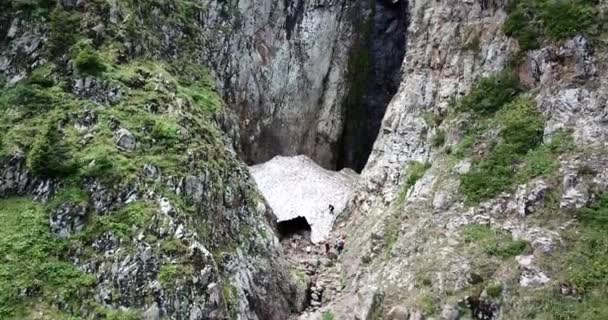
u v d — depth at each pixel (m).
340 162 36.75
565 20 20.36
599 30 19.62
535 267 16.08
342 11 37.44
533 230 17.08
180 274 16.16
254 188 24.88
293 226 29.44
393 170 24.89
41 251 16.12
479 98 22.06
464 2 24.80
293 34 36.31
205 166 19.75
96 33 22.05
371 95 37.47
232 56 33.91
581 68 19.36
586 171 17.36
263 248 21.36
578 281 15.30
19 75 20.12
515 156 19.44
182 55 27.66
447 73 24.34
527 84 20.92
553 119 19.23
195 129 21.23
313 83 36.41
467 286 16.84
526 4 21.84
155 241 16.61
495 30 22.92
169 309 15.71
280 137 35.28
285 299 21.02
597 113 18.45
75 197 17.11
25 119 18.88
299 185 31.34
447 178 20.83
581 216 16.69
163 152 19.14
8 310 14.88
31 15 21.16
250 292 19.38
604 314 14.40
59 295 15.43
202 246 17.08
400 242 20.56
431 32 25.92
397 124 25.77
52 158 17.64
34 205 17.12
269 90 35.22
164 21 27.42
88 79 20.19
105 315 15.30
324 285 22.83
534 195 17.73
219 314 16.44
